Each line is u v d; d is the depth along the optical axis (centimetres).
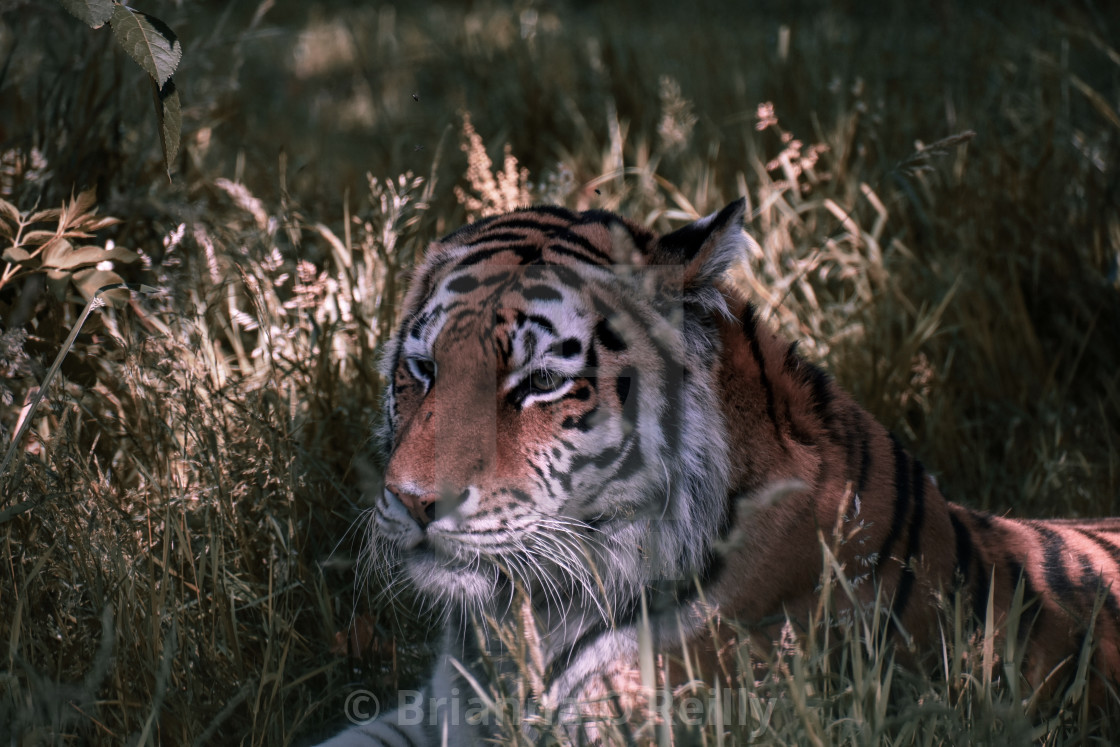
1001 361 879
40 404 654
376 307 800
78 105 835
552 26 1667
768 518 524
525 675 493
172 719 524
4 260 687
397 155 1216
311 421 724
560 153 1146
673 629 523
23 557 572
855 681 468
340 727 596
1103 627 562
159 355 665
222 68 1559
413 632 654
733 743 458
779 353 559
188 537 598
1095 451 822
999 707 457
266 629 584
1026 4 1416
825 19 1560
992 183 996
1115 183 984
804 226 1014
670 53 1516
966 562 555
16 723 461
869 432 562
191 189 898
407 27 1961
